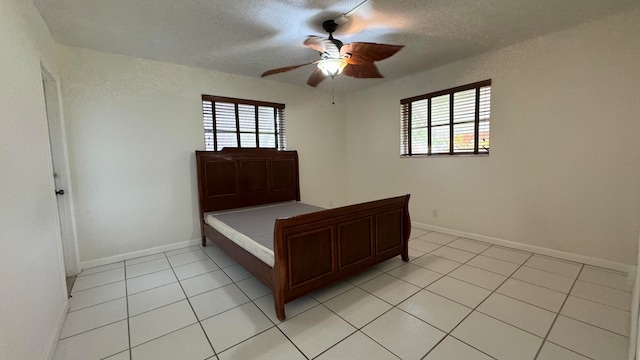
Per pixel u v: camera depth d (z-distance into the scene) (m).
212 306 2.26
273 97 4.37
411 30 2.71
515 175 3.26
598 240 2.75
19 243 1.40
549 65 2.92
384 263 3.02
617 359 1.57
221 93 3.85
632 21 2.44
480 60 3.42
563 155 2.90
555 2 2.27
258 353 1.71
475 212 3.67
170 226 3.58
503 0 2.21
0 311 1.17
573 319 1.95
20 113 1.57
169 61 3.41
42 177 1.85
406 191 4.47
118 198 3.21
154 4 2.14
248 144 4.16
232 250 2.81
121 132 3.19
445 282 2.55
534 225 3.16
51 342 1.72
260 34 2.69
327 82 4.55
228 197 3.88
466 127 3.69
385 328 1.92
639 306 1.36
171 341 1.83
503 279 2.56
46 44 2.39
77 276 2.83
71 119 2.90
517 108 3.18
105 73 3.07
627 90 2.51
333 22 2.46
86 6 2.14
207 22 2.44
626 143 2.54
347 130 5.40
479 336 1.80
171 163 3.54
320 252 2.26
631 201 2.55
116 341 1.84
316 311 2.16
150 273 2.90
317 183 5.02
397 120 4.49
